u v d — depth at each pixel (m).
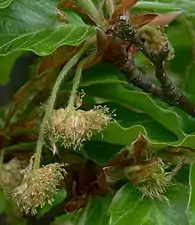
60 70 0.34
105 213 0.34
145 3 0.36
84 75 0.34
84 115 0.32
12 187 0.34
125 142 0.33
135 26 0.33
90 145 0.34
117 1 0.33
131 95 0.34
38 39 0.32
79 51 0.33
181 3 0.38
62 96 0.34
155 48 0.33
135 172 0.32
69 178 0.34
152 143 0.32
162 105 0.35
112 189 0.34
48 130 0.32
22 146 0.35
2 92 0.48
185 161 0.33
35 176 0.32
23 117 0.35
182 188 0.33
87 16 0.33
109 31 0.33
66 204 0.35
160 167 0.32
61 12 0.33
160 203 0.32
